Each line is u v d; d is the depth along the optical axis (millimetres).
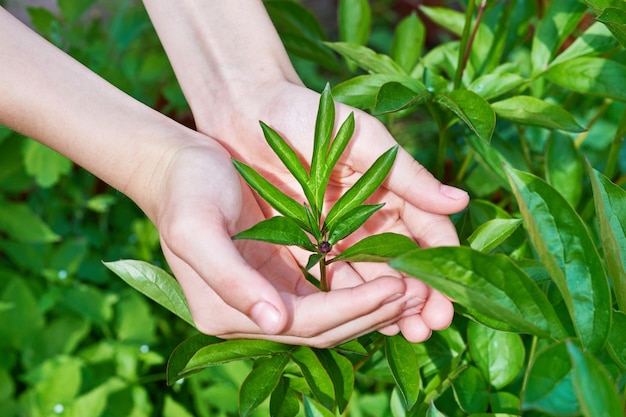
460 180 760
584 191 773
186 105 988
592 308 500
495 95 655
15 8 1569
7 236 1079
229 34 686
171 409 868
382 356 658
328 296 557
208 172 592
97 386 889
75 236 1062
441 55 767
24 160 954
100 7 1508
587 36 681
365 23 762
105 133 626
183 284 599
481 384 604
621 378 527
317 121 561
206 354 576
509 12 706
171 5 695
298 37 755
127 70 1042
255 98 659
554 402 462
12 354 906
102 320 922
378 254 542
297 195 667
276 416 572
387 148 612
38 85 628
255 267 615
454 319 660
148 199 621
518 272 490
